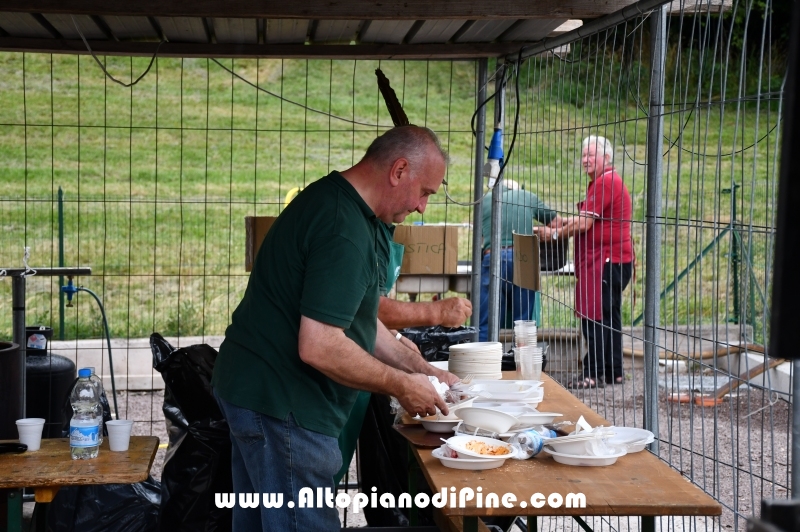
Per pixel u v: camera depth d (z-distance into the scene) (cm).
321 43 491
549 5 347
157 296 929
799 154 102
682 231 848
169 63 1664
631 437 262
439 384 302
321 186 263
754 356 663
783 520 98
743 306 259
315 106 1602
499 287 479
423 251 509
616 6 347
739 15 984
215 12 350
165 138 1458
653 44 285
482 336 571
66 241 1036
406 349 326
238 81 1648
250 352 263
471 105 1644
